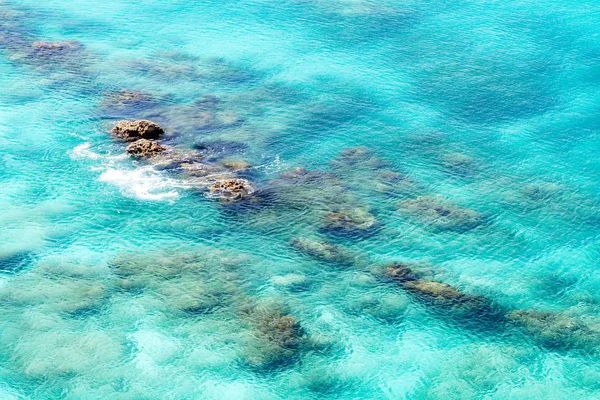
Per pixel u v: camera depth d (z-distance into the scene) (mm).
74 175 43312
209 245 38906
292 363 32594
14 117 48562
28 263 37125
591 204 43469
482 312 35719
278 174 44500
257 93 53219
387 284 37031
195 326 34094
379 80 55594
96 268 37062
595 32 62375
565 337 34438
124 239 39000
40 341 32906
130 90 52469
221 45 59781
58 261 37375
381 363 32812
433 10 66938
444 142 48750
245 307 35219
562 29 63062
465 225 41312
